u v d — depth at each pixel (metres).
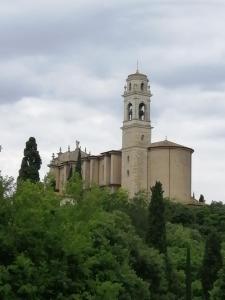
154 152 161.38
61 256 41.31
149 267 61.16
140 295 52.66
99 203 52.62
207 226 123.75
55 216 42.53
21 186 43.75
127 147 165.12
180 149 160.00
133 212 91.62
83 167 171.38
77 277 42.09
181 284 78.25
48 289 39.75
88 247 44.00
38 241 40.38
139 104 167.38
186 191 159.12
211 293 68.19
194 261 87.62
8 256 39.62
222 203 135.88
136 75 169.62
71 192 50.88
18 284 38.47
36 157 94.62
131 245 60.62
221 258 80.94
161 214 79.62
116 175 167.12
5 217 40.69
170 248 92.50
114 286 43.03
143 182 162.00
